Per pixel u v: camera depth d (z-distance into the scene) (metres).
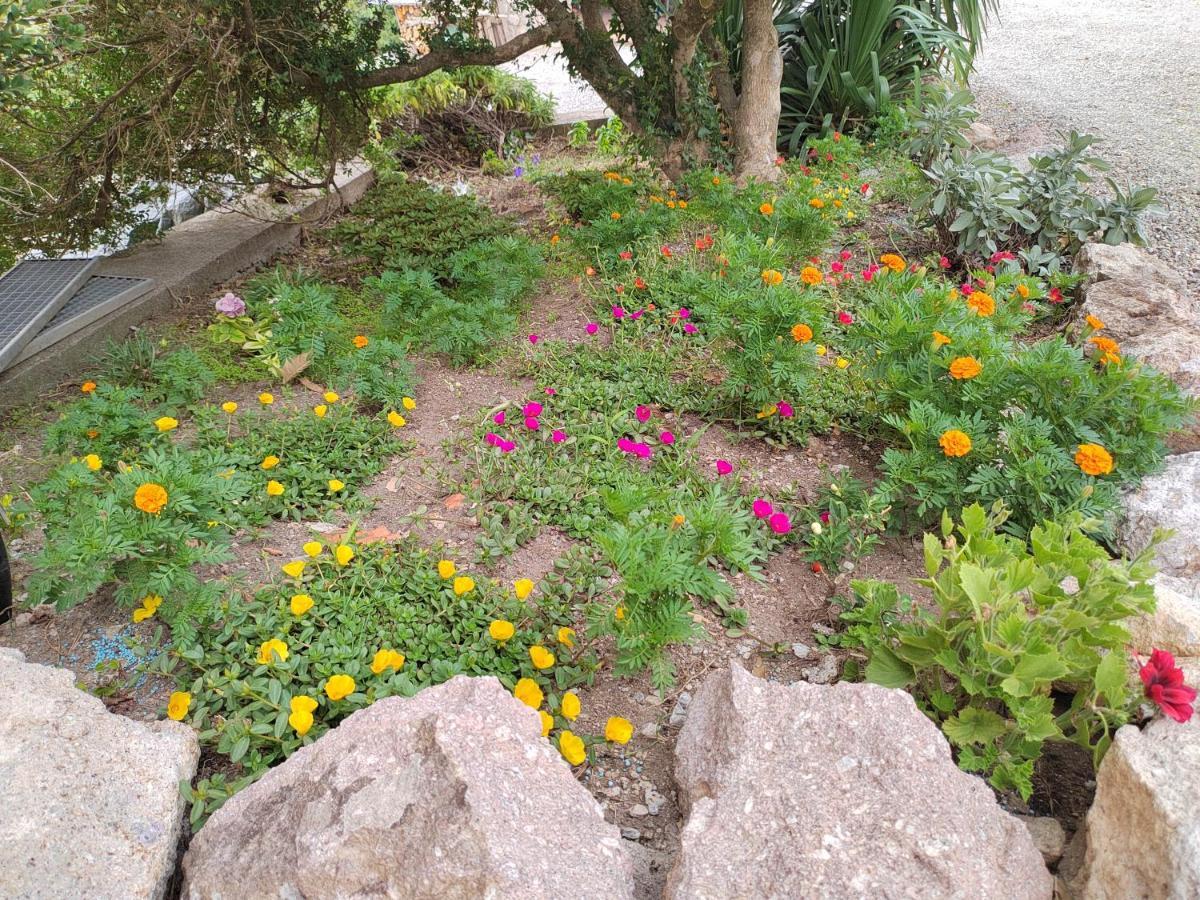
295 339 4.31
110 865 1.78
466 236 5.42
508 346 4.61
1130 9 13.95
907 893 1.69
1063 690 2.52
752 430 3.93
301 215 6.71
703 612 2.93
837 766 1.95
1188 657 2.35
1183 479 3.17
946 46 8.45
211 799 2.05
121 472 2.88
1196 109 8.67
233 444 3.57
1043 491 2.87
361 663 2.45
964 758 2.17
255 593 2.70
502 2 11.12
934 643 2.36
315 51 5.75
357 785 1.82
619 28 7.02
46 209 5.08
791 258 5.14
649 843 2.18
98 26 4.86
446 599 2.74
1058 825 2.10
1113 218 5.42
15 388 4.11
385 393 3.88
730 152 7.34
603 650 2.73
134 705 2.41
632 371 4.29
